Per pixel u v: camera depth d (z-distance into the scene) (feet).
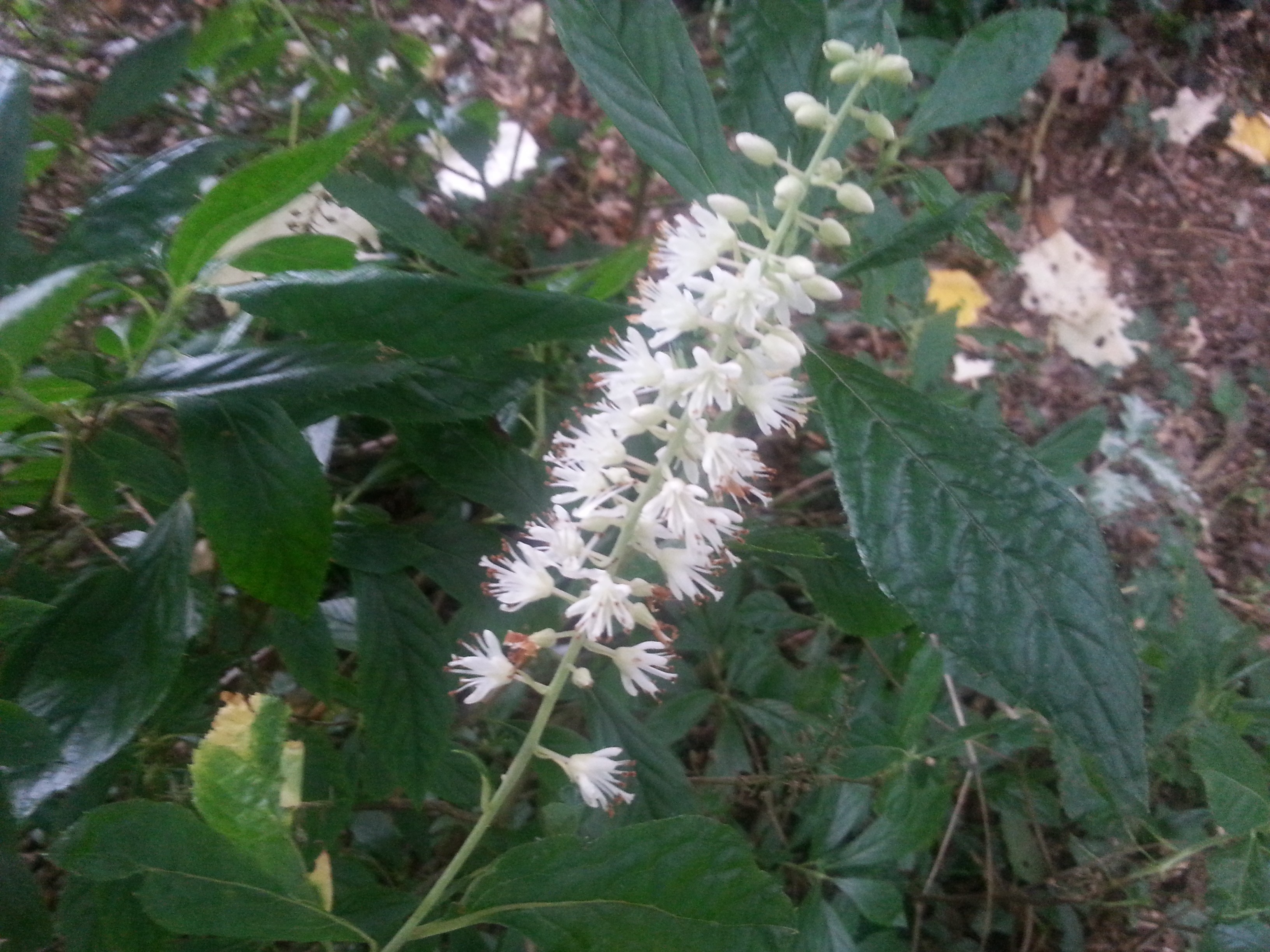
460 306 0.52
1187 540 1.42
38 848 0.83
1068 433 1.08
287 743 0.52
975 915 1.12
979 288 1.79
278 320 0.53
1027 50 0.72
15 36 0.91
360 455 1.04
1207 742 0.78
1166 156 2.02
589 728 0.78
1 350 0.46
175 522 0.59
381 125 0.97
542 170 1.30
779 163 0.55
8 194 0.50
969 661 0.53
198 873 0.51
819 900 0.90
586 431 0.69
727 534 0.61
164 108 0.94
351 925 0.54
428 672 0.71
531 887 0.55
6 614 0.53
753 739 1.10
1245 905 0.76
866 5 0.69
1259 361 1.84
